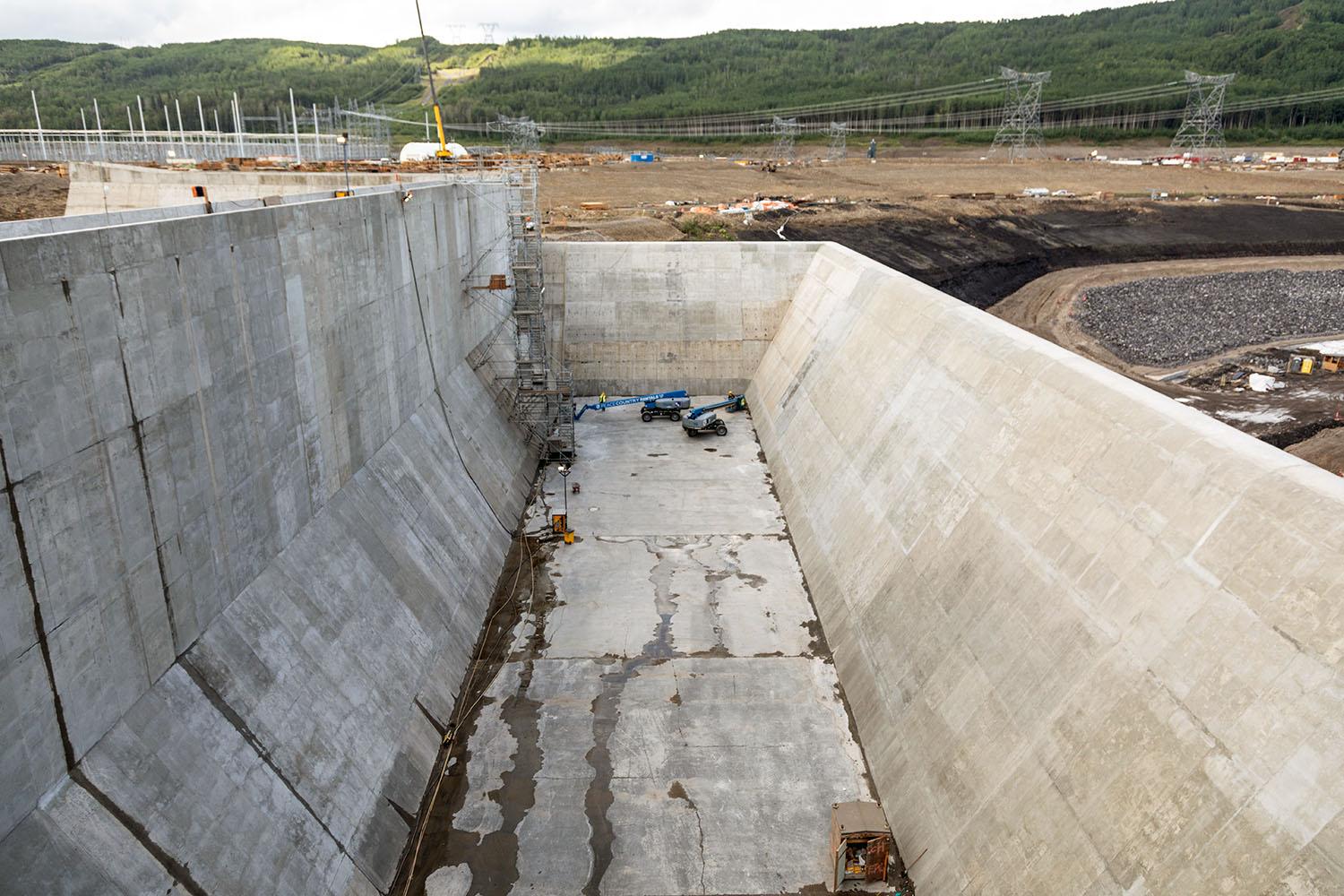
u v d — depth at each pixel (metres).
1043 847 14.69
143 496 14.19
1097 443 18.50
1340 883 10.68
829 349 37.66
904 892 16.61
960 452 23.28
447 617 23.98
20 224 14.95
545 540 30.66
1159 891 12.60
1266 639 13.10
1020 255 81.88
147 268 14.09
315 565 20.20
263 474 18.44
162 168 58.91
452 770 19.89
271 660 17.34
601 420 43.22
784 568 28.86
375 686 19.72
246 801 15.02
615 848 17.73
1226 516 14.78
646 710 21.88
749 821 18.42
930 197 97.62
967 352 25.62
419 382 29.23
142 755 13.69
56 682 12.09
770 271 48.25
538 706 22.03
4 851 11.04
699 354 47.47
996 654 18.03
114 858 12.37
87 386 12.69
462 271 34.50
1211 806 12.55
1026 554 18.75
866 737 20.72
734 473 36.69
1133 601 15.62
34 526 11.61
